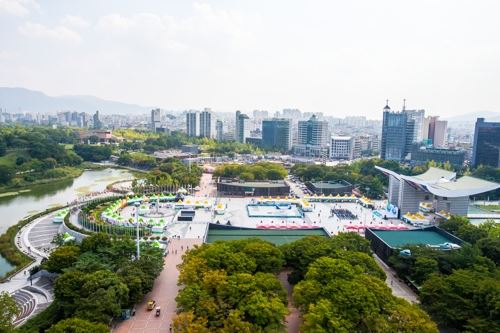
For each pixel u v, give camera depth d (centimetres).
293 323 10256
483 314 9250
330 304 8869
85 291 10100
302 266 12356
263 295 9481
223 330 8112
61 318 10225
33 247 17800
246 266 11425
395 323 8425
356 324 8650
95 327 8175
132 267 11856
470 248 13562
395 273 14538
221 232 18888
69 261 13062
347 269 10600
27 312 11412
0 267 15850
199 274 10831
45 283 13762
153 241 16788
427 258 12950
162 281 13125
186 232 19538
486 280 10225
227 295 9556
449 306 9800
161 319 10531
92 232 18562
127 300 10475
